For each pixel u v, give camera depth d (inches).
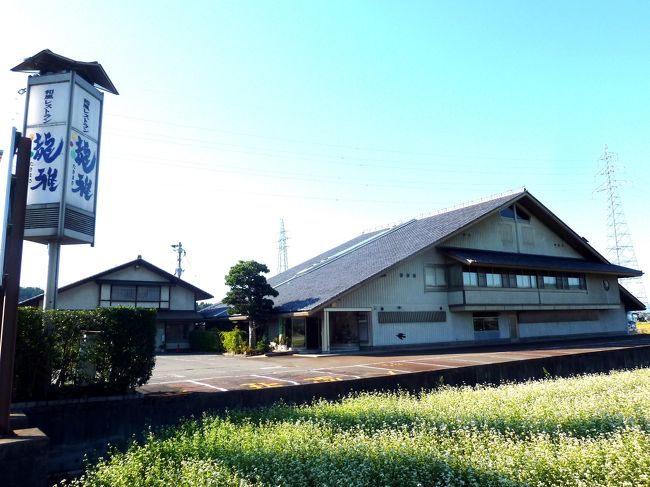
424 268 989.8
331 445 219.6
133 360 320.8
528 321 1166.3
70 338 302.4
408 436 228.1
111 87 415.8
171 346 1185.4
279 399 382.0
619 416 259.8
